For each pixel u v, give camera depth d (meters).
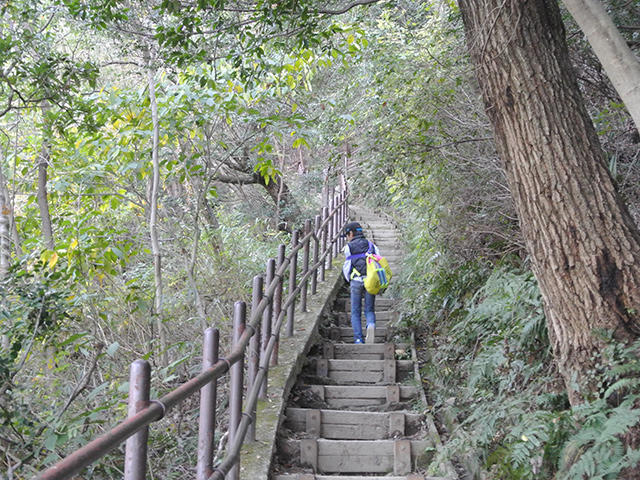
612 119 4.80
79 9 4.59
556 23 3.32
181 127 5.80
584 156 3.16
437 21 6.48
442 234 6.86
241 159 11.80
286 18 4.39
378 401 5.54
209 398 2.62
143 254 6.86
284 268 5.43
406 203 9.38
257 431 4.16
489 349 4.30
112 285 5.74
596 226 3.09
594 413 2.91
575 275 3.11
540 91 3.19
